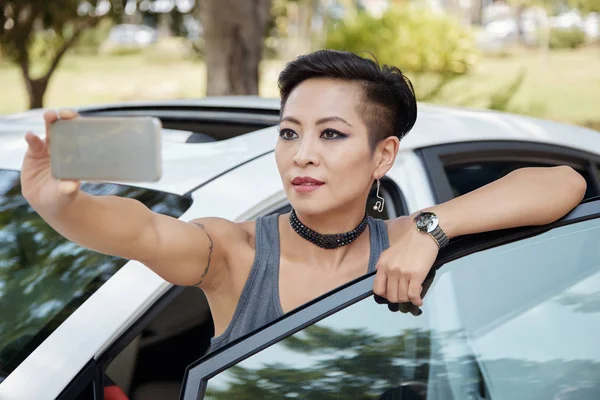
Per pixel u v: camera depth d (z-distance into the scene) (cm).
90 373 177
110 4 912
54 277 203
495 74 2122
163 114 296
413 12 1463
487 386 156
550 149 294
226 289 179
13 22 895
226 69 684
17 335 187
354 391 150
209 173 221
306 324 151
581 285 168
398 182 247
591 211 175
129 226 150
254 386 148
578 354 162
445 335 157
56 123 120
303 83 171
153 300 190
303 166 168
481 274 162
